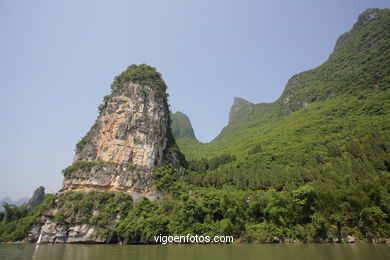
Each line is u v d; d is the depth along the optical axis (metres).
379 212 50.66
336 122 116.88
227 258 35.47
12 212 98.69
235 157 121.50
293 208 58.22
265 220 60.19
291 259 32.97
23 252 47.78
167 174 86.69
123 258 37.78
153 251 45.34
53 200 75.56
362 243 49.44
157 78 107.81
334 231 52.75
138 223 62.34
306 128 124.12
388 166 66.12
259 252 40.50
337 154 86.19
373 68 143.88
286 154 101.69
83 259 38.12
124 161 84.31
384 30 174.50
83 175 80.31
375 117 103.75
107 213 68.06
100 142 88.88
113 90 100.38
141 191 78.75
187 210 62.34
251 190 76.69
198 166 114.19
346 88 151.25
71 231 66.88
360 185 56.94
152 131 92.94
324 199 56.81
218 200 66.31
